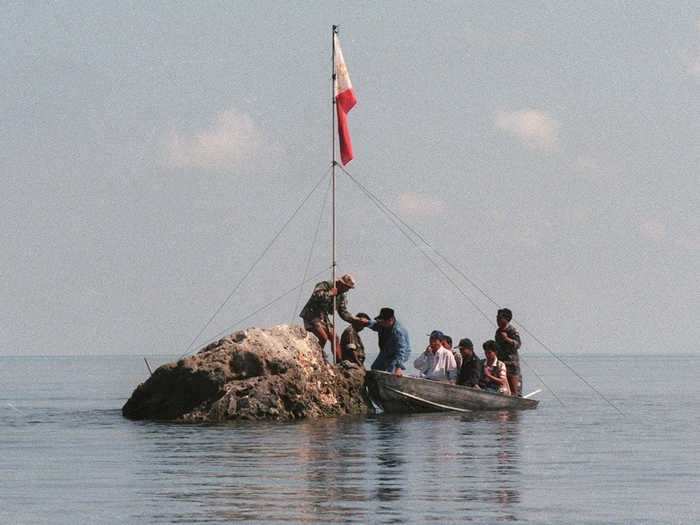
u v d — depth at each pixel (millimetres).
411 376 92500
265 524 39500
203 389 89750
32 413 100438
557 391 157375
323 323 95938
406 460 58250
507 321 98938
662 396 140250
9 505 44000
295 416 89188
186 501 44469
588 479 51594
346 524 39500
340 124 100375
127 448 65375
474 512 42062
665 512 42594
